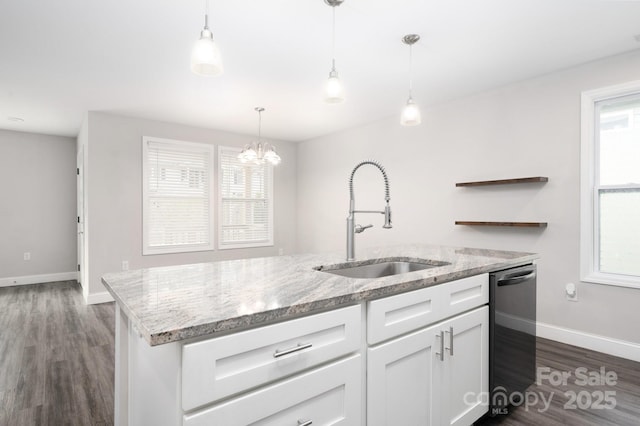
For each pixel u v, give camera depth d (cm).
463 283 164
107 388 223
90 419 190
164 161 479
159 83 333
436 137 396
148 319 90
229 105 402
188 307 101
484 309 178
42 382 231
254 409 95
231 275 152
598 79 280
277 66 294
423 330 146
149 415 113
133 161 454
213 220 519
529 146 319
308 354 108
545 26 230
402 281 137
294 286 130
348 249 205
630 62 265
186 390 84
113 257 440
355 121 471
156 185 472
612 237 280
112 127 439
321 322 111
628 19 222
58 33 239
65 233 569
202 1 203
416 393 143
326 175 553
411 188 423
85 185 445
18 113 434
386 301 131
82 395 215
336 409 116
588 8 210
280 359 101
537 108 315
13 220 531
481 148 355
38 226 549
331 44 256
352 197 207
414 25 230
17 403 206
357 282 136
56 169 562
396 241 442
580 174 288
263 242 575
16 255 534
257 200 570
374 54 272
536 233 313
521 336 197
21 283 536
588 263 283
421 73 308
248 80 325
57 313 387
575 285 290
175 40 249
